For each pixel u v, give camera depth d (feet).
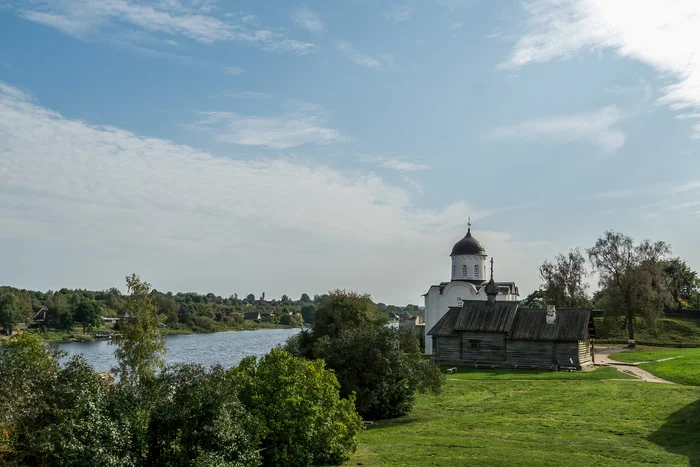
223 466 73.51
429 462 89.04
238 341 465.88
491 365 226.79
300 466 88.74
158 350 114.11
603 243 312.71
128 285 113.70
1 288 608.60
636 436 102.68
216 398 78.23
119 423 69.51
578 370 209.15
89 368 78.33
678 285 444.14
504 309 235.61
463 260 308.40
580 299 338.13
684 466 82.74
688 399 135.54
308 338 209.56
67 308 500.33
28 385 68.18
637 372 195.93
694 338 327.06
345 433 95.20
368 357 134.72
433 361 237.25
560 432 108.27
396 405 138.00
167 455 74.79
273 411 89.76
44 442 62.34
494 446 98.32
